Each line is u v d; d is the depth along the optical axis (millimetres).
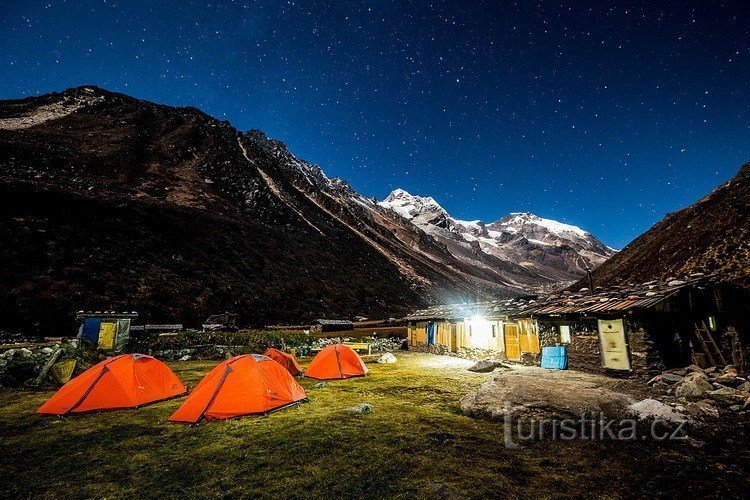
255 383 8969
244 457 6082
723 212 33688
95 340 21453
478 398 8844
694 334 12688
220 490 4988
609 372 12594
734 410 7426
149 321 37688
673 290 12352
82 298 35156
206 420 8188
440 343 24656
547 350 15305
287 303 60344
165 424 8055
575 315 14297
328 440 6746
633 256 47719
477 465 5469
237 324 45250
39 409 8961
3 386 11836
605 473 5094
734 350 12406
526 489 4691
